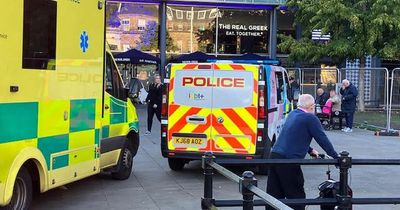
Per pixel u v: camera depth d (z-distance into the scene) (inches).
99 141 307.9
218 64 366.0
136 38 1050.7
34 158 239.0
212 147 365.7
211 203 202.7
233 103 362.9
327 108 724.7
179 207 289.3
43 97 246.1
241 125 361.4
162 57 1043.3
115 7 1035.9
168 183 354.9
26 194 239.9
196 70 369.4
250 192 164.4
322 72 828.0
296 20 995.9
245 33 1074.1
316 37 945.5
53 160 256.2
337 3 880.9
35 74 239.3
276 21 1075.3
